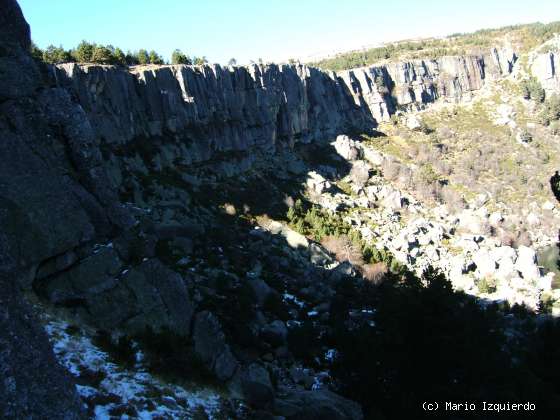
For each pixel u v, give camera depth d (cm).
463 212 11412
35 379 1197
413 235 9450
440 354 2767
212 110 9306
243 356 3209
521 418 2666
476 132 16525
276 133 11400
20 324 1231
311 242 7231
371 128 15612
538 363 3788
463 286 7750
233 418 2289
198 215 6556
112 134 6731
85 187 2912
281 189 9606
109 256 2689
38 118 2708
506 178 13600
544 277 8194
